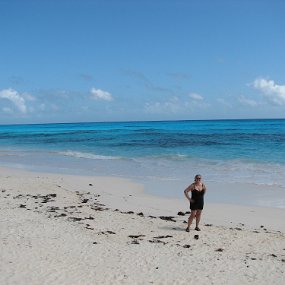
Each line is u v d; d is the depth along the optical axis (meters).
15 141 71.81
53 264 10.43
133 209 17.67
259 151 39.41
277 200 19.25
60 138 78.25
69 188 22.59
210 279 9.91
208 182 24.02
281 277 10.12
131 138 70.56
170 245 12.57
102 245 12.26
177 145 50.62
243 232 14.18
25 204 18.06
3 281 9.24
